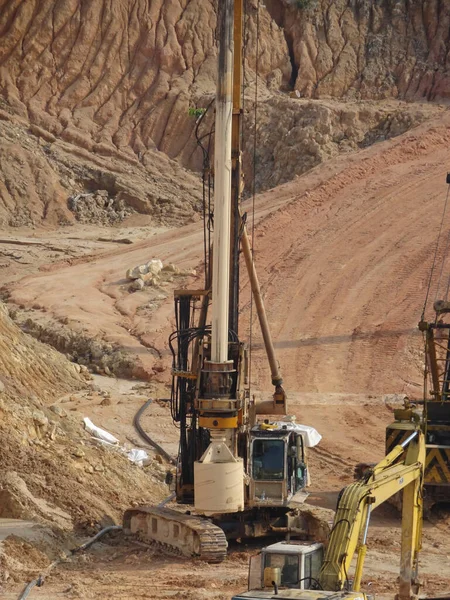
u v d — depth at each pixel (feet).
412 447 61.21
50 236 291.38
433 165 260.42
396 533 93.86
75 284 233.35
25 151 320.29
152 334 196.65
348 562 51.83
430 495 99.71
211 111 338.95
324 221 240.53
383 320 192.34
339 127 316.19
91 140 336.29
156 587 70.23
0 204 304.71
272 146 320.29
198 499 77.56
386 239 225.15
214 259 76.95
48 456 94.48
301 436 87.61
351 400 162.71
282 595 47.21
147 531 84.17
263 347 187.01
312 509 99.76
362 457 131.85
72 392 161.99
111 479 98.07
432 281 203.72
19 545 76.38
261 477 82.64
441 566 82.38
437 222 227.81
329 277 213.05
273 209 258.16
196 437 86.22
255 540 86.74
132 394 165.48
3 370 144.15
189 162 335.67
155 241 270.87
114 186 320.29
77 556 79.25
